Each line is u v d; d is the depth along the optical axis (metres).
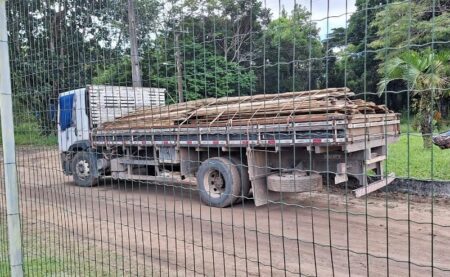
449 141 7.11
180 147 7.86
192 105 7.79
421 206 6.84
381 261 4.64
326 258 4.79
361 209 6.73
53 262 4.46
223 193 7.23
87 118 7.38
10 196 3.15
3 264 3.83
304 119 6.10
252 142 6.72
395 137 6.83
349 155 6.28
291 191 6.52
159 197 7.87
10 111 3.13
